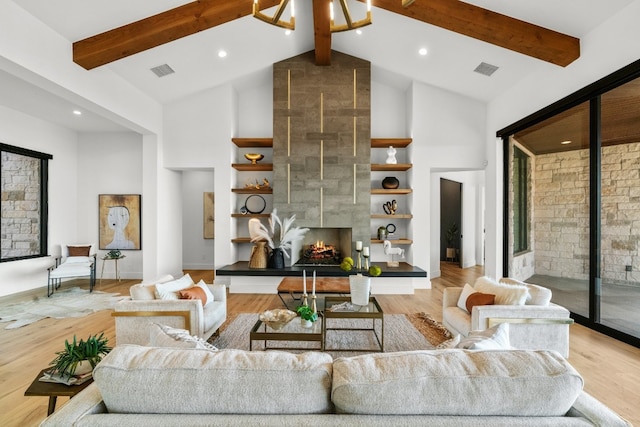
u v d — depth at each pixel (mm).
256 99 6297
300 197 5691
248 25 4508
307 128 5703
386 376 1044
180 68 4934
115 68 4422
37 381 1554
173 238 6285
